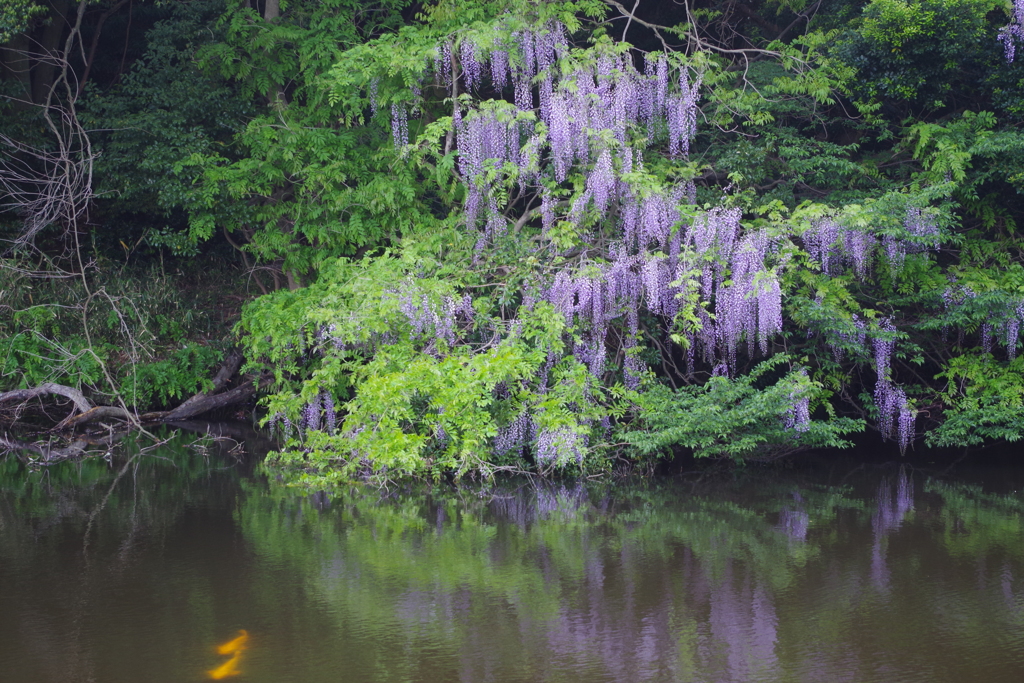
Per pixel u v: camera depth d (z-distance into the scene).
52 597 6.18
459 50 12.52
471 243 12.00
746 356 12.80
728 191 13.04
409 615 5.95
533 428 10.53
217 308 16.33
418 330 10.76
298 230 13.91
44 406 13.56
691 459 11.78
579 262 11.19
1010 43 11.68
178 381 14.14
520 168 11.68
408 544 7.57
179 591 6.33
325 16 14.62
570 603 6.18
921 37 12.12
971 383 12.03
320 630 5.66
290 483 9.94
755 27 17.45
